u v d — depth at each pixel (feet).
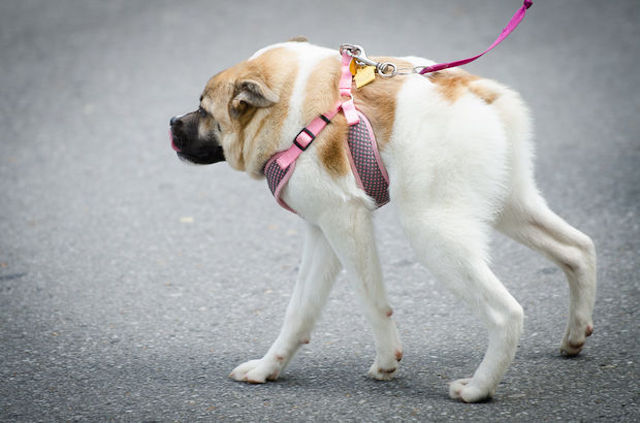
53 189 31.94
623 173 29.76
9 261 25.44
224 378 17.52
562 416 14.76
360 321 20.51
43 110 41.52
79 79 45.88
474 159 15.05
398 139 15.26
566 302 20.68
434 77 15.96
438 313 20.65
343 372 17.62
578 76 41.37
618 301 20.20
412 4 57.41
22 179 33.04
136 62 48.11
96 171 33.83
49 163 34.73
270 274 23.94
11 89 44.86
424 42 47.32
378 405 15.72
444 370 17.37
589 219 26.25
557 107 37.42
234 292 22.75
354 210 15.72
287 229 27.68
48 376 17.84
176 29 54.60
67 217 29.14
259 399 16.30
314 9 57.41
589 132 34.27
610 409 14.90
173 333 20.20
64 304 22.20
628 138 33.14
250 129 16.16
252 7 59.11
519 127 15.83
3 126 39.47
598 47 45.85
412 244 15.55
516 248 24.75
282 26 53.01
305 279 17.19
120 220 28.78
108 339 19.92
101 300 22.44
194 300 22.29
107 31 55.31
